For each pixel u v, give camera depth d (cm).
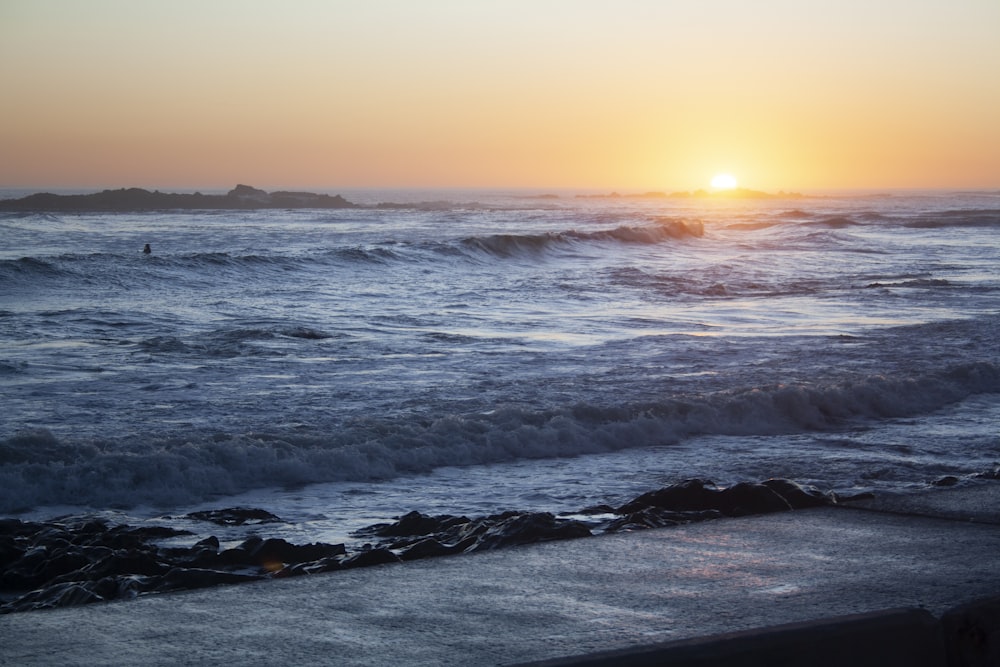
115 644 320
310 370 1631
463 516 817
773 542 453
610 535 468
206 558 629
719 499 746
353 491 955
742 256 4912
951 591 376
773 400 1300
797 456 1106
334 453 1030
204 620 345
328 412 1284
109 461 955
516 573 405
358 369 1642
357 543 735
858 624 313
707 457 1102
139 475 948
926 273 3875
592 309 2623
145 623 341
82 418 1252
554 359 1756
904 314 2545
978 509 513
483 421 1155
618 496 931
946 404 1406
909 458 1100
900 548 441
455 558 429
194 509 900
